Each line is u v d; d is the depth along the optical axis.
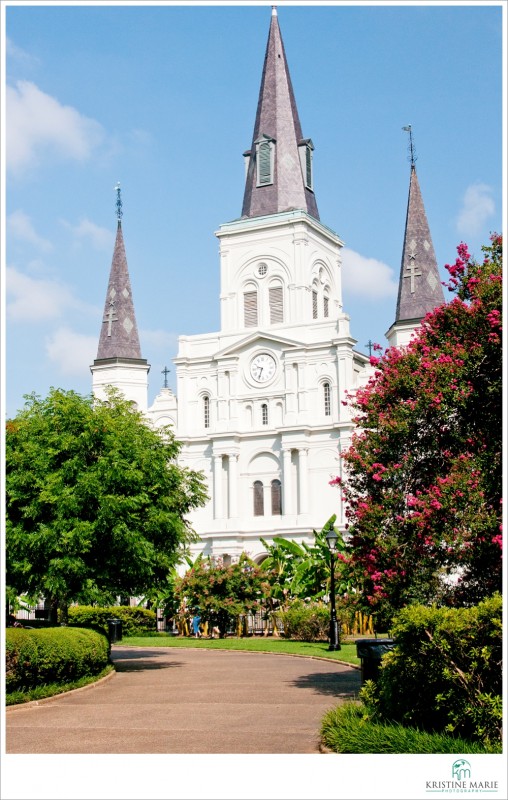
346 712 14.55
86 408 30.78
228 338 73.56
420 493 19.02
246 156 78.00
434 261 72.69
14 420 31.22
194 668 30.91
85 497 28.78
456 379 19.36
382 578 19.39
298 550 52.62
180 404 74.00
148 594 32.34
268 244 74.25
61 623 32.03
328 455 68.44
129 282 79.50
